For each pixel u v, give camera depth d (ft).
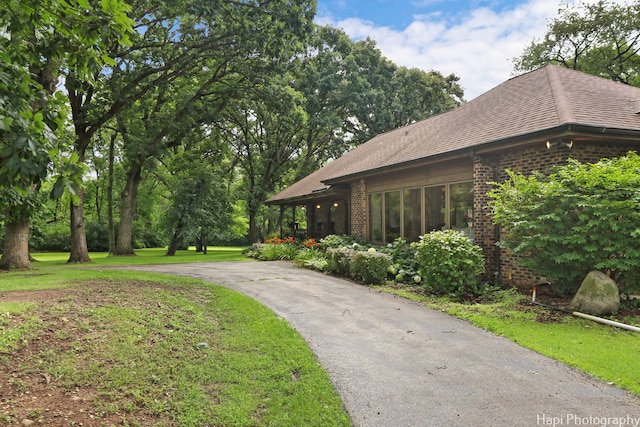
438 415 10.48
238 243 128.98
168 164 84.69
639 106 29.78
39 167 7.36
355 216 49.32
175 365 13.23
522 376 12.96
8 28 9.87
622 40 82.33
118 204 102.47
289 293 26.14
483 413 10.59
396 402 11.19
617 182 19.56
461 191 33.65
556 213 20.92
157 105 71.20
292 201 68.28
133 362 13.04
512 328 17.85
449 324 19.04
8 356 12.14
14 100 8.45
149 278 28.71
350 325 18.79
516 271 27.84
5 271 39.17
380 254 30.76
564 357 14.32
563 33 86.79
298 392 11.64
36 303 17.37
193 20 52.34
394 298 24.84
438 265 25.11
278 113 70.49
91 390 11.14
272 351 14.85
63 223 104.53
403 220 41.04
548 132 24.48
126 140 69.31
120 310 17.71
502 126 30.32
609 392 11.76
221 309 20.92
